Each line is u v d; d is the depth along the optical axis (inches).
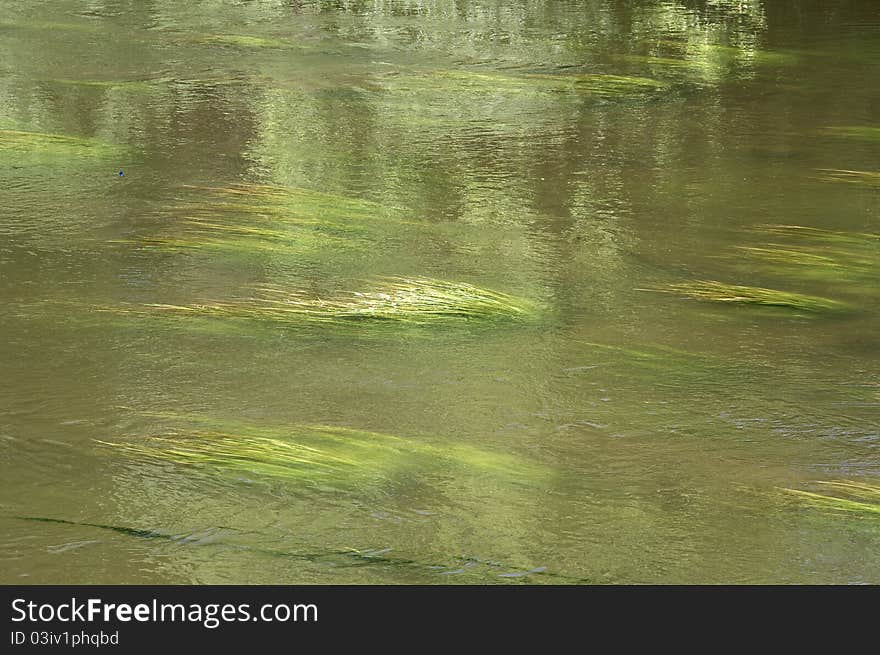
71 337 294.2
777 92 574.6
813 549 213.5
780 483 235.9
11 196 400.8
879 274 356.8
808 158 473.7
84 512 218.5
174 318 307.0
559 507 224.5
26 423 251.1
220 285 331.6
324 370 281.4
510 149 479.5
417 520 218.7
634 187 434.9
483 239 378.0
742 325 315.0
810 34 707.4
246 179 430.9
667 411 265.7
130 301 318.3
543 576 204.5
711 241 382.0
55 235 366.6
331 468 235.3
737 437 255.0
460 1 803.4
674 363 290.4
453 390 273.1
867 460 246.2
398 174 444.1
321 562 206.5
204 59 625.0
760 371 287.9
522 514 221.6
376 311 314.2
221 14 747.4
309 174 440.5
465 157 467.2
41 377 272.7
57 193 406.0
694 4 804.6
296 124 508.4
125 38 671.8
